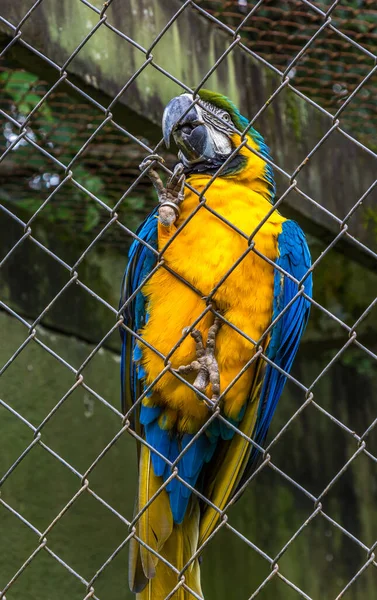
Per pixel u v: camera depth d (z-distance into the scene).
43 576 5.26
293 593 5.84
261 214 3.69
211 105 4.23
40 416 5.48
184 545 3.69
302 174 4.81
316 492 5.98
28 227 2.63
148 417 3.78
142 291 3.74
